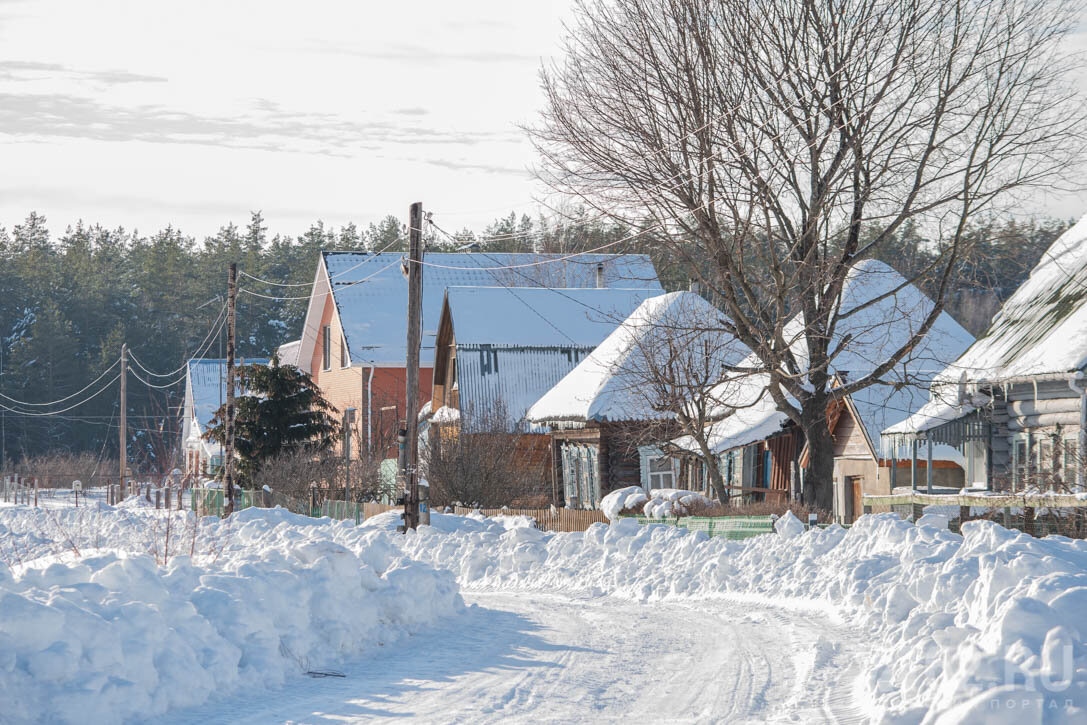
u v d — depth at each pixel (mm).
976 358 85688
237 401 134375
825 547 55219
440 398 165000
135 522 90500
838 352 85000
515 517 91125
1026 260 92250
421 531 80688
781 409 87500
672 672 33531
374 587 42812
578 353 150375
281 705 28812
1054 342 76188
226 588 34812
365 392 170500
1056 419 75938
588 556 67500
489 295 156375
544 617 48656
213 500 119750
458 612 47969
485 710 28078
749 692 29859
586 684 31625
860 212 83750
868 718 25344
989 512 75375
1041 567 30156
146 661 27938
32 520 97500
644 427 113938
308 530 82562
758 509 81312
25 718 24547
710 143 82750
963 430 83125
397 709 28266
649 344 99625
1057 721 20125
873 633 39625
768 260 85938
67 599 28141
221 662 30547
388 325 178250
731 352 109625
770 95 83062
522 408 142375
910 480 96500
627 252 92062
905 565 46219
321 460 129625
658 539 65438
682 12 83188
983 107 80250
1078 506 67188
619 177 84500
